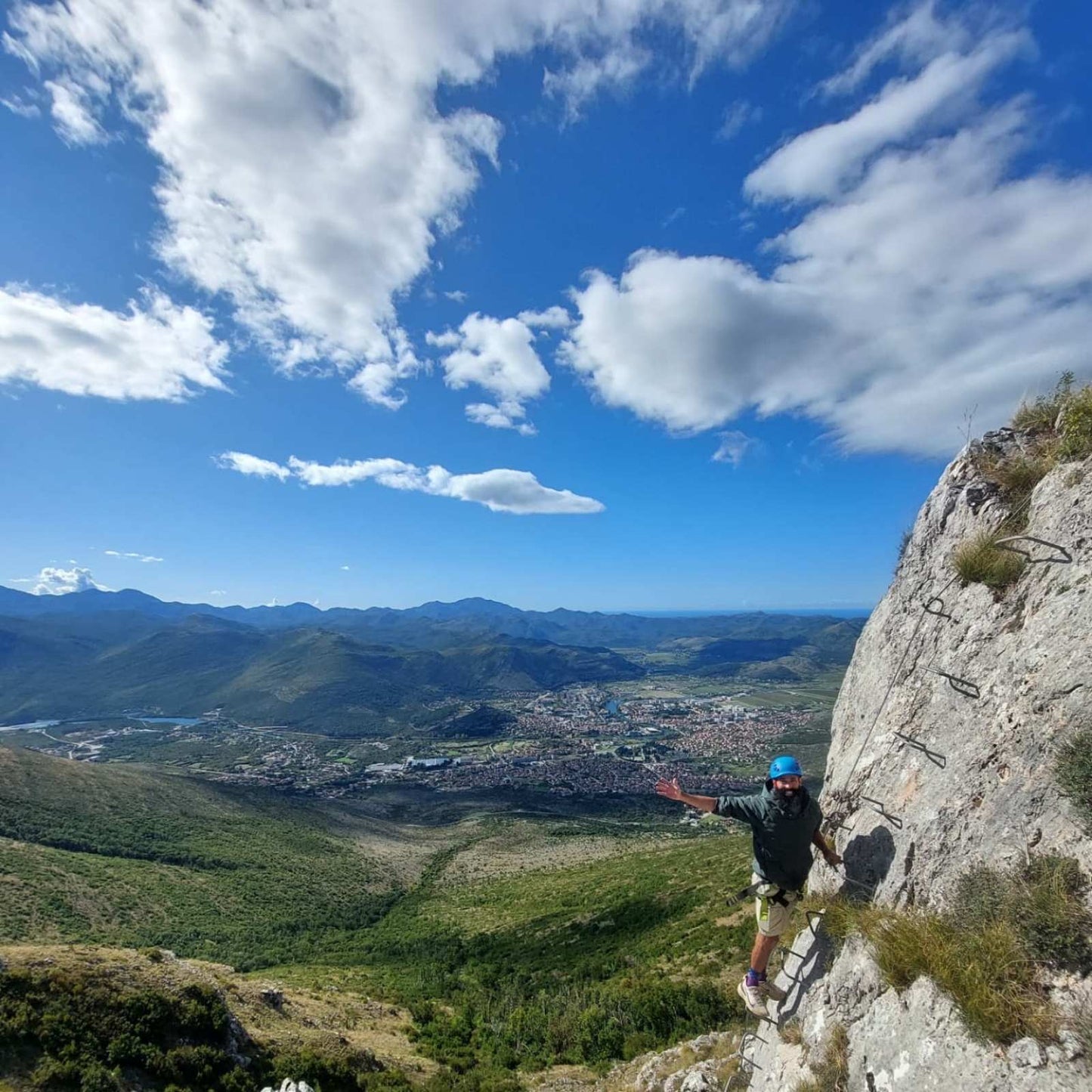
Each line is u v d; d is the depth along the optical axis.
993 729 5.49
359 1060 33.97
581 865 138.75
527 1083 34.03
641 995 42.81
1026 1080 3.54
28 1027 24.48
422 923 110.50
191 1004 29.03
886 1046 4.73
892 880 5.83
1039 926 3.98
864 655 9.45
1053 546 5.83
